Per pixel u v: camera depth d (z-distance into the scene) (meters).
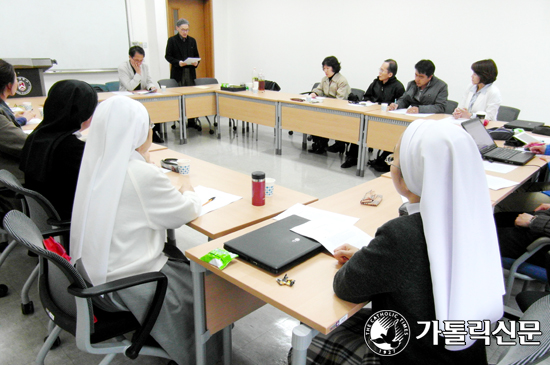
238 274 1.13
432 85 3.95
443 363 0.88
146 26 6.48
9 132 2.01
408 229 0.86
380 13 5.34
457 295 0.82
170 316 1.33
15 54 5.16
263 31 6.92
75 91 1.45
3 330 1.74
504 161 2.27
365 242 1.28
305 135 4.96
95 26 5.80
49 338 1.36
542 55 4.20
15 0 5.01
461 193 0.83
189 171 2.03
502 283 0.91
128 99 1.25
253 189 1.61
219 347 1.55
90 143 1.23
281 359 1.65
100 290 1.05
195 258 1.21
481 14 4.51
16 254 2.37
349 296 0.95
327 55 6.11
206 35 7.36
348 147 4.69
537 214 1.65
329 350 1.08
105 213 1.20
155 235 1.34
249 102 4.92
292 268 1.16
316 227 1.37
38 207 1.55
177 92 4.93
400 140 1.01
